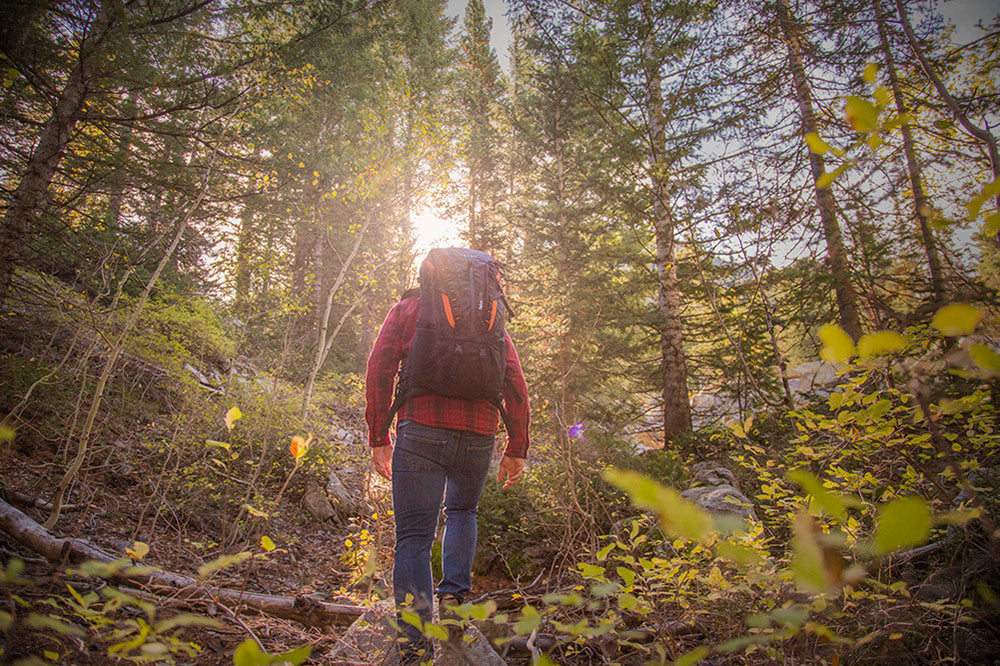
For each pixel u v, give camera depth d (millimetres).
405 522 1714
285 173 6461
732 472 4371
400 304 1962
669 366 8664
